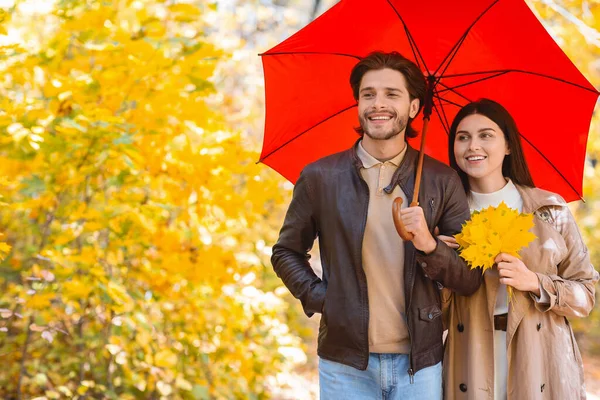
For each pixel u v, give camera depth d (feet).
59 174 18.25
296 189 13.20
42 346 21.50
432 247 11.90
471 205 14.20
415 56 14.11
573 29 29.91
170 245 19.36
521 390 12.98
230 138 19.20
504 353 13.28
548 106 14.19
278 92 14.67
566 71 13.35
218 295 21.12
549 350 13.25
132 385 21.62
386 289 12.48
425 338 12.46
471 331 13.26
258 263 21.80
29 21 21.01
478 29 13.48
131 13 19.88
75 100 17.92
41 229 20.80
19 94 19.95
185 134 19.33
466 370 13.34
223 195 19.19
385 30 13.97
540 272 13.41
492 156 13.75
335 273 12.62
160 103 18.80
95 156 18.04
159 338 20.54
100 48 17.87
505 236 12.25
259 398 23.39
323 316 12.76
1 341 20.97
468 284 12.54
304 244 13.34
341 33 13.92
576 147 14.28
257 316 22.06
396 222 11.57
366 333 12.37
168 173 18.94
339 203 12.64
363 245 12.55
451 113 14.97
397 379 12.48
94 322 20.53
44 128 17.75
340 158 13.06
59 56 18.71
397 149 12.77
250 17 38.32
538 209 13.82
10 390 20.70
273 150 15.08
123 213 18.08
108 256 18.75
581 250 13.74
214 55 19.03
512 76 14.16
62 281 18.74
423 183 12.75
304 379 32.19
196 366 21.88
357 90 13.05
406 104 12.60
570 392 13.16
